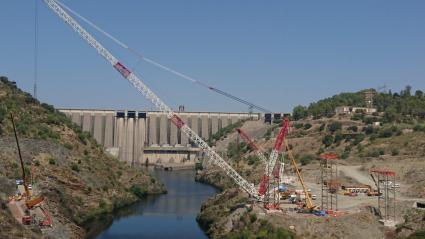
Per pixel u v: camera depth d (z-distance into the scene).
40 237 181.00
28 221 190.00
